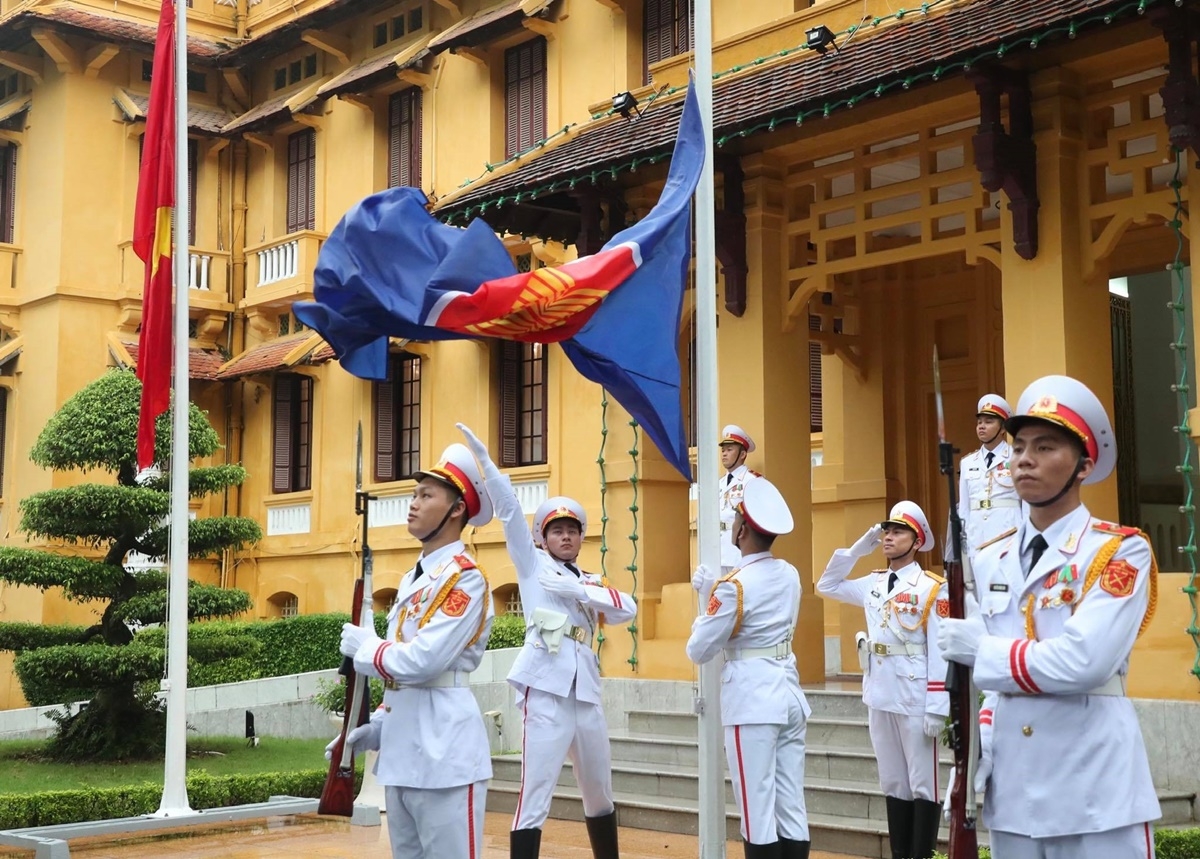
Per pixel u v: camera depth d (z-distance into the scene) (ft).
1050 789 16.30
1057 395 16.97
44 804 41.86
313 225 86.74
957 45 37.37
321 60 87.30
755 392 46.62
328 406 83.05
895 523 32.22
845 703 41.78
